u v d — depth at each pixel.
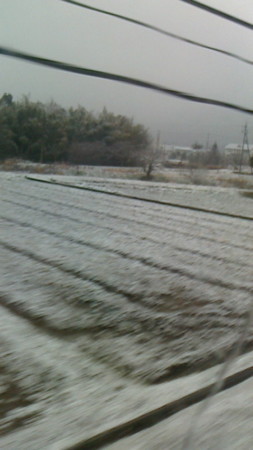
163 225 10.88
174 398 4.35
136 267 7.95
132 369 4.89
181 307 6.62
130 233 9.89
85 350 5.14
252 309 5.51
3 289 6.25
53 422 3.83
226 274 8.27
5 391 4.18
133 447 3.60
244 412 4.23
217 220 11.88
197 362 5.19
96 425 3.83
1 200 10.44
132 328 5.86
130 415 4.02
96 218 10.52
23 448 3.47
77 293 6.53
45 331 5.40
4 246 8.02
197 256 9.11
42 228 9.19
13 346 4.93
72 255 7.99
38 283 6.66
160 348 5.42
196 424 3.95
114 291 6.80
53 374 4.57
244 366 5.16
